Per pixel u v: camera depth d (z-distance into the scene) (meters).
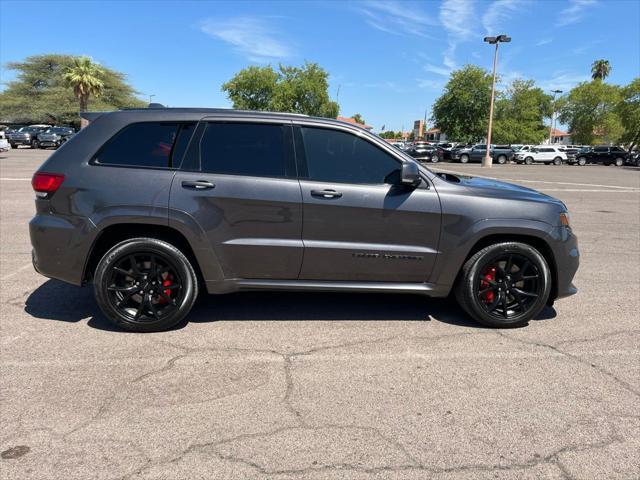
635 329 4.47
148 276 4.09
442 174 4.88
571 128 76.06
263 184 4.04
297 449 2.63
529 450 2.67
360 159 4.18
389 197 4.12
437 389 3.30
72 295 5.01
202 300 4.99
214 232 4.03
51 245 4.00
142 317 4.12
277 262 4.11
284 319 4.52
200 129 4.11
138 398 3.10
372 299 5.13
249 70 65.81
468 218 4.17
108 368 3.49
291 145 4.13
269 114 4.18
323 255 4.12
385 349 3.92
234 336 4.11
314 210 4.06
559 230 4.30
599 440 2.77
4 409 2.94
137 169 4.02
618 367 3.69
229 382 3.33
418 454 2.62
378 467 2.51
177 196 3.98
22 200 11.41
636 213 12.16
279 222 4.06
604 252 7.76
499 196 4.27
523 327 4.47
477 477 2.45
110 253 4.00
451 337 4.20
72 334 4.06
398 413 3.00
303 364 3.63
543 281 4.33
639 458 2.62
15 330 4.12
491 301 4.38
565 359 3.81
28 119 63.31
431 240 4.18
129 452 2.58
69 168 4.00
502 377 3.49
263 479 2.40
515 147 47.53
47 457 2.52
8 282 5.41
